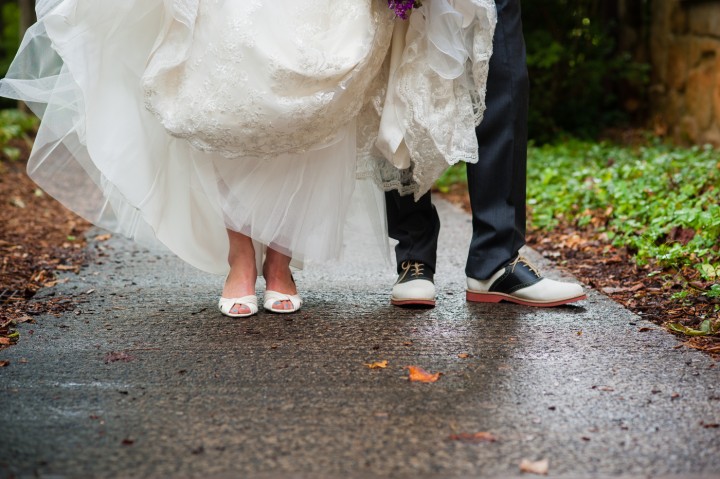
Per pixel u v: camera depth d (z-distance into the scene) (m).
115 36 2.89
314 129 2.80
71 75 2.93
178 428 2.04
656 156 6.54
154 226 2.99
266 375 2.43
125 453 1.90
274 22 2.70
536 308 3.18
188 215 3.06
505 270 3.22
